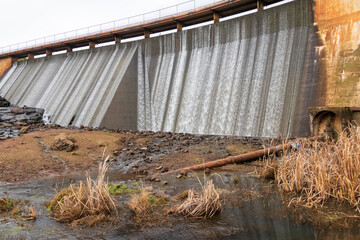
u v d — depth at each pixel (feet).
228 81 98.99
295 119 76.28
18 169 43.93
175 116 108.99
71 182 38.04
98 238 20.26
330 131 53.21
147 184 36.24
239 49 100.94
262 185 34.58
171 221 23.50
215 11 117.08
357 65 69.51
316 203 27.07
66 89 153.79
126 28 147.64
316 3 81.97
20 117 119.96
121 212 25.64
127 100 117.70
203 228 22.00
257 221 23.30
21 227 22.11
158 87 121.29
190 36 117.80
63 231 21.48
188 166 46.80
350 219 23.21
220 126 94.17
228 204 27.78
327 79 74.59
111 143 65.57
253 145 61.46
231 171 42.63
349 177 28.04
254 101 88.63
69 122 126.11
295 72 82.02
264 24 95.61
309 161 32.35
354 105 67.51
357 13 71.87
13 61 236.02
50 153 54.70
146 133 88.02
